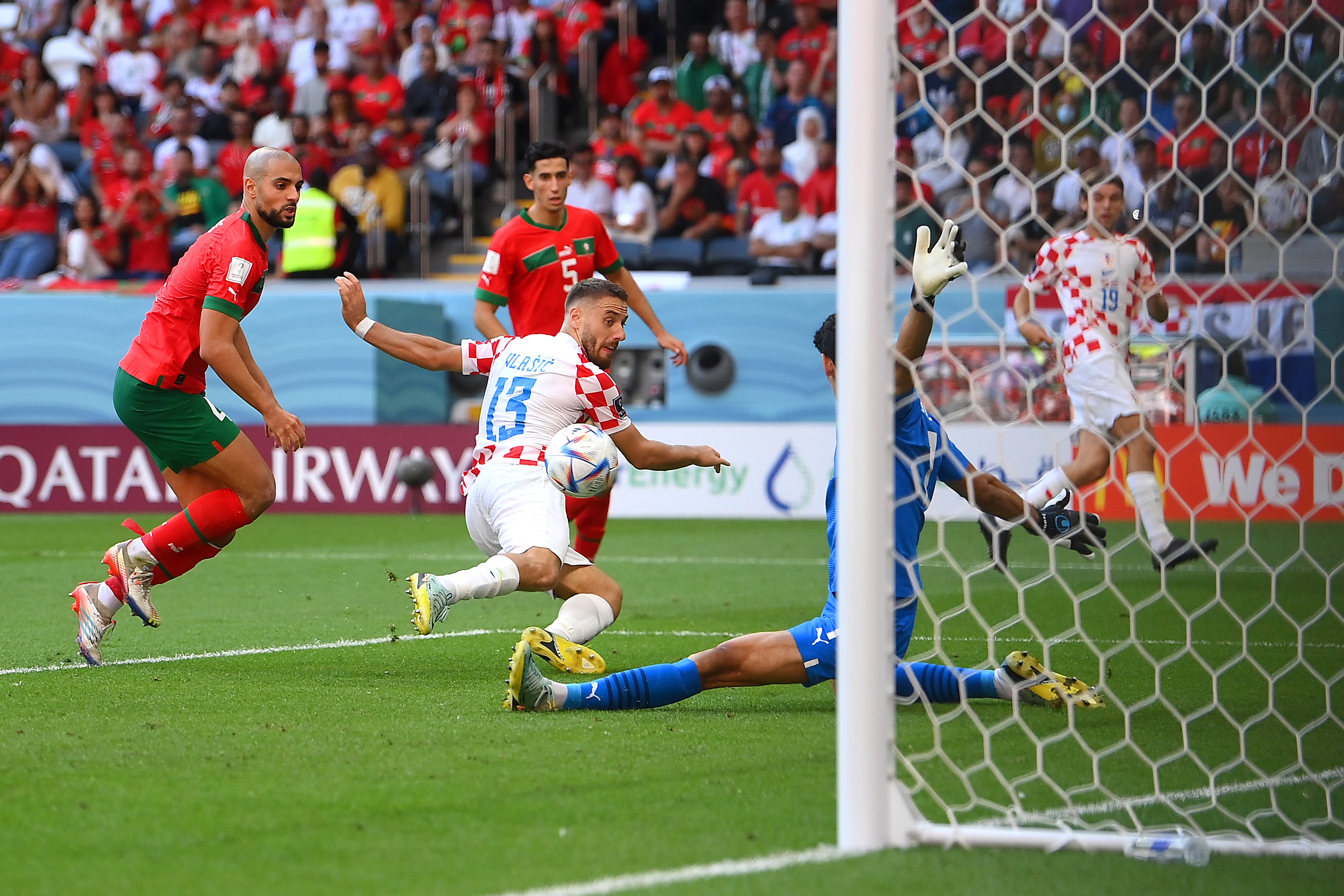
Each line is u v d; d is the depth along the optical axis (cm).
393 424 4453
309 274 4897
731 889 848
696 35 5712
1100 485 3534
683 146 5231
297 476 4406
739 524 4078
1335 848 953
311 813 1016
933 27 2266
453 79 5675
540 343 1608
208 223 5269
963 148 4384
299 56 6041
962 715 1399
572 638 1581
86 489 4438
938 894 849
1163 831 999
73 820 995
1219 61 4069
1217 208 3766
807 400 4581
